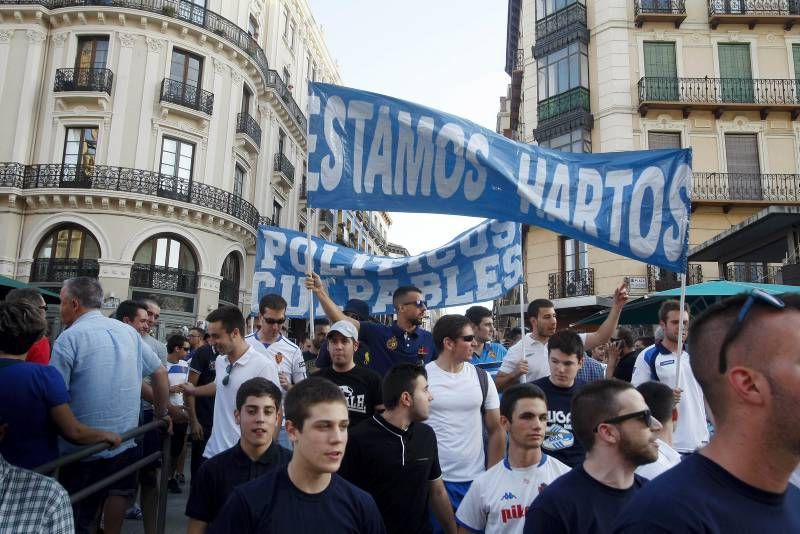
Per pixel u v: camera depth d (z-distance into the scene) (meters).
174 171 22.38
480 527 3.19
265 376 4.34
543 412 3.14
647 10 19.48
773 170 19.02
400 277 6.72
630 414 2.40
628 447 2.40
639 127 19.14
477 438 3.99
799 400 1.24
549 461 3.19
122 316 5.02
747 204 18.64
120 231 21.00
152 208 21.31
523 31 22.56
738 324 1.34
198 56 23.41
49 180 21.02
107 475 3.81
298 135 32.38
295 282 6.96
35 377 3.04
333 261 6.87
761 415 1.28
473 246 6.46
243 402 3.22
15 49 21.88
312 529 2.35
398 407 3.31
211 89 23.55
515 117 29.66
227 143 23.92
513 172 5.13
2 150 21.19
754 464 1.31
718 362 1.37
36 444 3.02
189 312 22.09
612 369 6.53
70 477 3.69
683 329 4.43
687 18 19.77
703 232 18.78
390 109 5.28
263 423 3.19
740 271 17.88
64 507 2.31
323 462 2.38
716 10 19.56
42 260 21.02
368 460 3.25
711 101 19.06
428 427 3.50
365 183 5.19
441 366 4.11
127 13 21.80
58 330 19.95
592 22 20.30
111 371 3.83
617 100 19.27
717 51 19.62
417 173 5.21
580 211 5.05
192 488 3.22
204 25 23.59
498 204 5.14
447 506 3.45
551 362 4.08
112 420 3.80
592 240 5.00
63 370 3.68
